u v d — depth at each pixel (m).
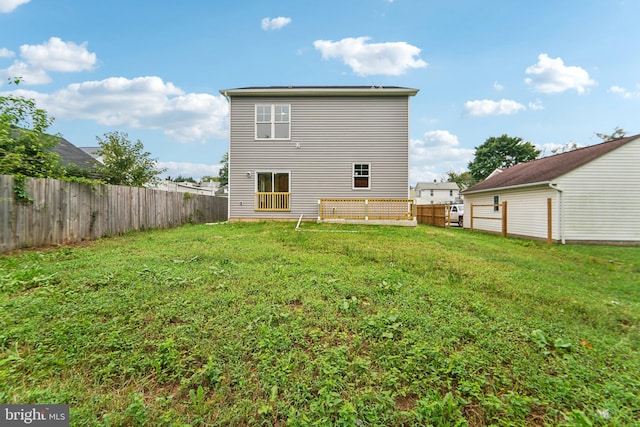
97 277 3.74
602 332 2.78
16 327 2.43
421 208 18.70
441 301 3.27
